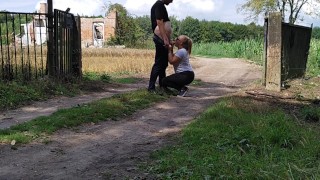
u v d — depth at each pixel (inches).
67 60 456.4
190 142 212.5
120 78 587.2
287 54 426.9
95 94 409.7
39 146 212.5
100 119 274.1
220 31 3265.3
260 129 220.8
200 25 3243.1
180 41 387.9
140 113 303.3
